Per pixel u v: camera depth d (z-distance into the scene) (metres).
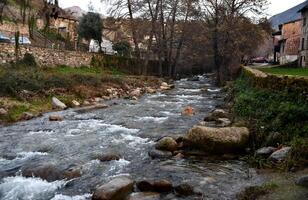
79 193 9.13
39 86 22.52
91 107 21.98
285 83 13.80
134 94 29.61
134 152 12.37
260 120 13.45
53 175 10.30
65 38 54.75
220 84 39.12
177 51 50.28
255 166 10.38
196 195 8.41
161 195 8.54
